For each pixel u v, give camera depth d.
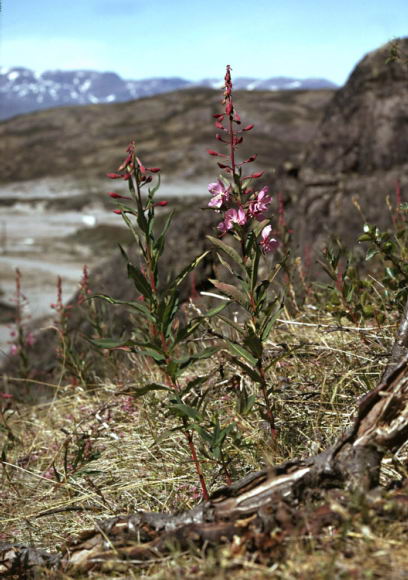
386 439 1.78
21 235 52.84
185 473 2.64
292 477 1.77
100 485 2.80
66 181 98.50
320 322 3.63
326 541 1.61
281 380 2.92
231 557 1.61
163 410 3.19
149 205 2.03
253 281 2.17
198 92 150.12
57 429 3.72
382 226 6.92
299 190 7.70
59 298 4.48
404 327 2.23
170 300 2.07
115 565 1.77
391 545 1.54
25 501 2.91
